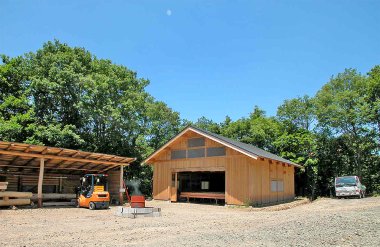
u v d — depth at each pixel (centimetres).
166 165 2475
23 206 1745
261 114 4288
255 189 2062
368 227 856
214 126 4072
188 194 2388
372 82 3083
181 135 2339
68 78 2658
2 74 2736
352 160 3378
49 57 2805
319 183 3394
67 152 1780
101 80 2739
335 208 1809
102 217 1359
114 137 2822
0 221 1183
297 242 702
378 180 3284
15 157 1819
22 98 2669
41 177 1750
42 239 812
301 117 3731
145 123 3394
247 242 717
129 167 3092
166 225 1091
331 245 664
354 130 3291
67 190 2355
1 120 2470
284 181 2555
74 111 2838
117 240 791
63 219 1277
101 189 1811
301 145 3275
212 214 1534
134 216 1360
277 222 1066
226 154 2133
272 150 3541
